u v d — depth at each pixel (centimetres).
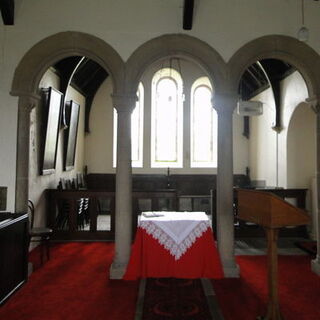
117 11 543
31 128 684
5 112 538
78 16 541
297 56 545
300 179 865
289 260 614
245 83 1156
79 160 1139
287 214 331
